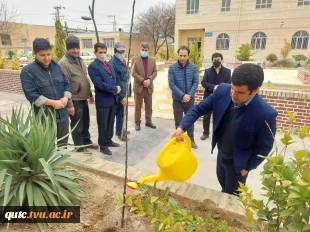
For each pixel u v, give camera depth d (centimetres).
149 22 3183
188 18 2306
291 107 487
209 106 204
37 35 4081
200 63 785
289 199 87
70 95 319
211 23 2222
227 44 2219
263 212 108
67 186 177
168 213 122
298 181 81
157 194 194
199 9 2238
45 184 166
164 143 453
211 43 2273
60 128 309
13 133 156
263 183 104
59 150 199
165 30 2984
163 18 3119
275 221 105
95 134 493
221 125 199
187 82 425
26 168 157
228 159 210
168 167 167
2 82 916
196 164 182
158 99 799
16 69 934
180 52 411
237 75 153
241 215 167
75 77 354
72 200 178
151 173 220
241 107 177
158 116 632
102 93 372
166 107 717
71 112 337
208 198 185
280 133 483
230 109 188
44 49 270
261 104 174
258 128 177
